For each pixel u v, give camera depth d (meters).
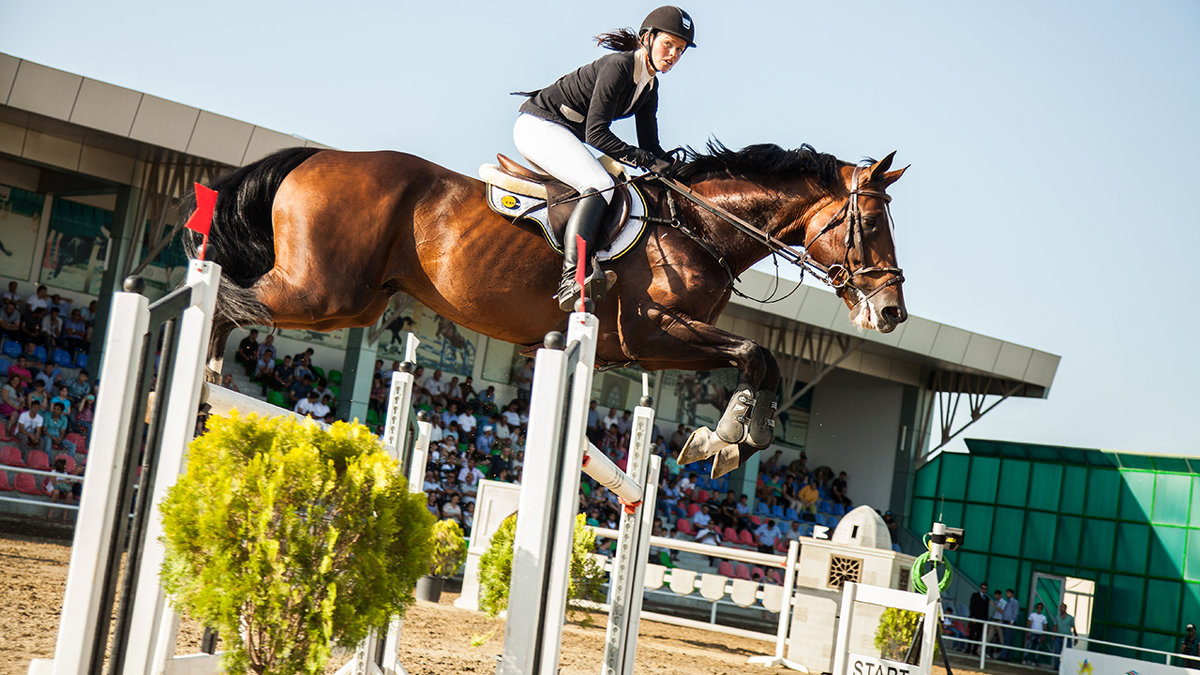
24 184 16.08
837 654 5.14
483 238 3.91
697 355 3.90
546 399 2.58
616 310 3.95
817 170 4.20
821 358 21.41
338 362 18.61
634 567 4.39
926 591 5.02
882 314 4.14
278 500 2.54
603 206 3.85
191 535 2.48
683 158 4.24
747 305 19.39
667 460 20.75
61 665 2.26
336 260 3.87
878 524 9.35
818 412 25.20
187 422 2.53
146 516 2.46
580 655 6.92
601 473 3.50
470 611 8.95
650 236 3.94
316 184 3.91
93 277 16.58
